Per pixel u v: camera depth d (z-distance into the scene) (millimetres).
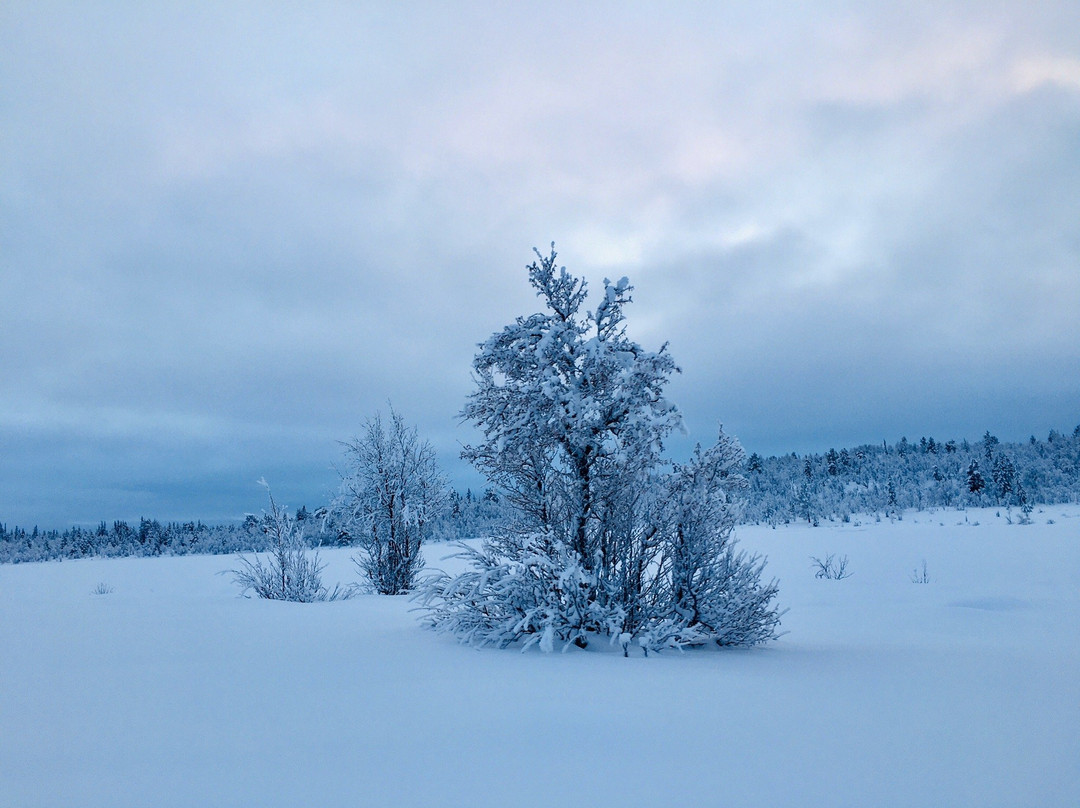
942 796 2494
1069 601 11211
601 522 7402
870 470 105250
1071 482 83438
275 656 5832
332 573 23219
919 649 6672
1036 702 4086
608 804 2389
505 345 8039
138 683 4734
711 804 2393
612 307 7906
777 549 29969
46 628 8109
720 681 4711
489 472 7852
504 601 6840
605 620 6629
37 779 2736
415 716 3678
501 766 2826
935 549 25672
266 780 2678
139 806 2414
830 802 2422
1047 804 2414
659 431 7246
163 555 63500
